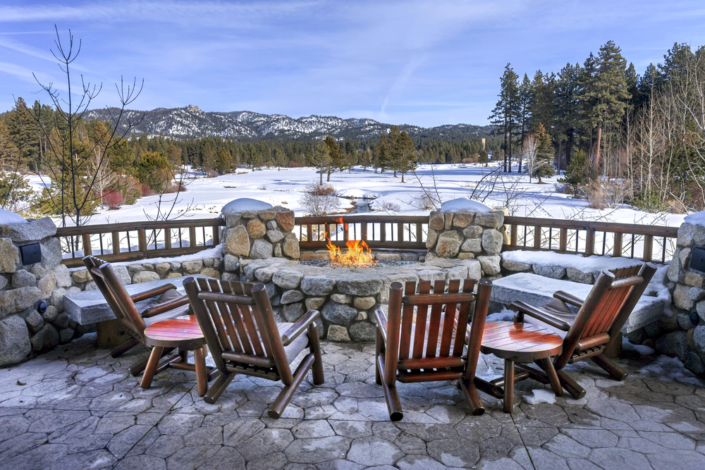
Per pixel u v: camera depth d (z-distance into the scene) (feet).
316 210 68.18
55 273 13.07
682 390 9.47
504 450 7.24
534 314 9.58
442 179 137.90
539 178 111.04
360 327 13.23
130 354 12.21
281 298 14.02
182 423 8.29
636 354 11.52
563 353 8.93
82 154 30.96
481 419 8.32
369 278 13.06
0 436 7.85
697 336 10.16
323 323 13.61
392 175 182.09
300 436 7.77
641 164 49.98
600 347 9.69
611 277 7.79
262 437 7.75
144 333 9.52
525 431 7.84
